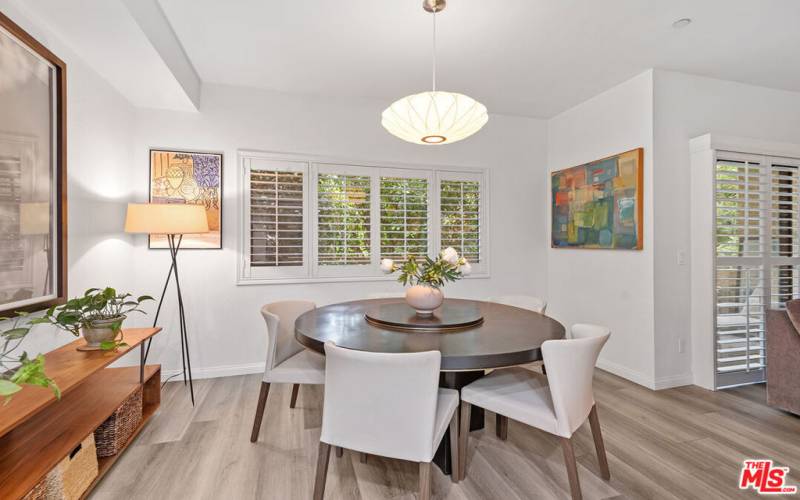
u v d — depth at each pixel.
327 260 3.51
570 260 3.87
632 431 2.31
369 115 3.63
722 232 3.01
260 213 3.33
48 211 1.92
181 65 2.67
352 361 1.42
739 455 2.05
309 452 2.07
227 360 3.27
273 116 3.37
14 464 1.40
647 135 3.03
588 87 3.34
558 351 1.52
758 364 3.11
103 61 2.31
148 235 3.08
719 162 3.03
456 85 3.30
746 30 2.46
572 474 1.54
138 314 3.05
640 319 3.10
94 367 1.67
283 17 2.31
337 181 3.55
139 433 2.25
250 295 3.32
